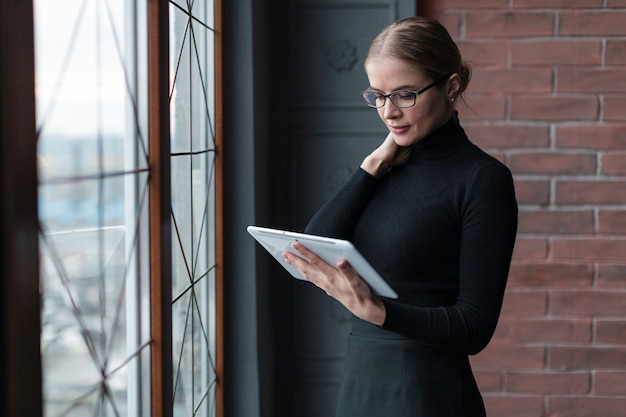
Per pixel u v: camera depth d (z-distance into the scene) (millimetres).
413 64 1766
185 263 2291
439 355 1816
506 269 1747
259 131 2955
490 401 3361
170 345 2020
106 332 1612
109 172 1619
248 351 2895
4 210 1159
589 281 3322
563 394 3340
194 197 2414
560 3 3262
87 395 1503
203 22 2535
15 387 1180
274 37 3250
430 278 1825
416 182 1870
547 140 3309
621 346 3316
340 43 3232
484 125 3322
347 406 1894
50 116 1331
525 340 3344
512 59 3291
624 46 3258
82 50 1467
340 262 1604
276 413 3336
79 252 1460
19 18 1188
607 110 3281
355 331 1920
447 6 3293
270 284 3232
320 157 3287
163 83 1936
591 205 3312
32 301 1231
